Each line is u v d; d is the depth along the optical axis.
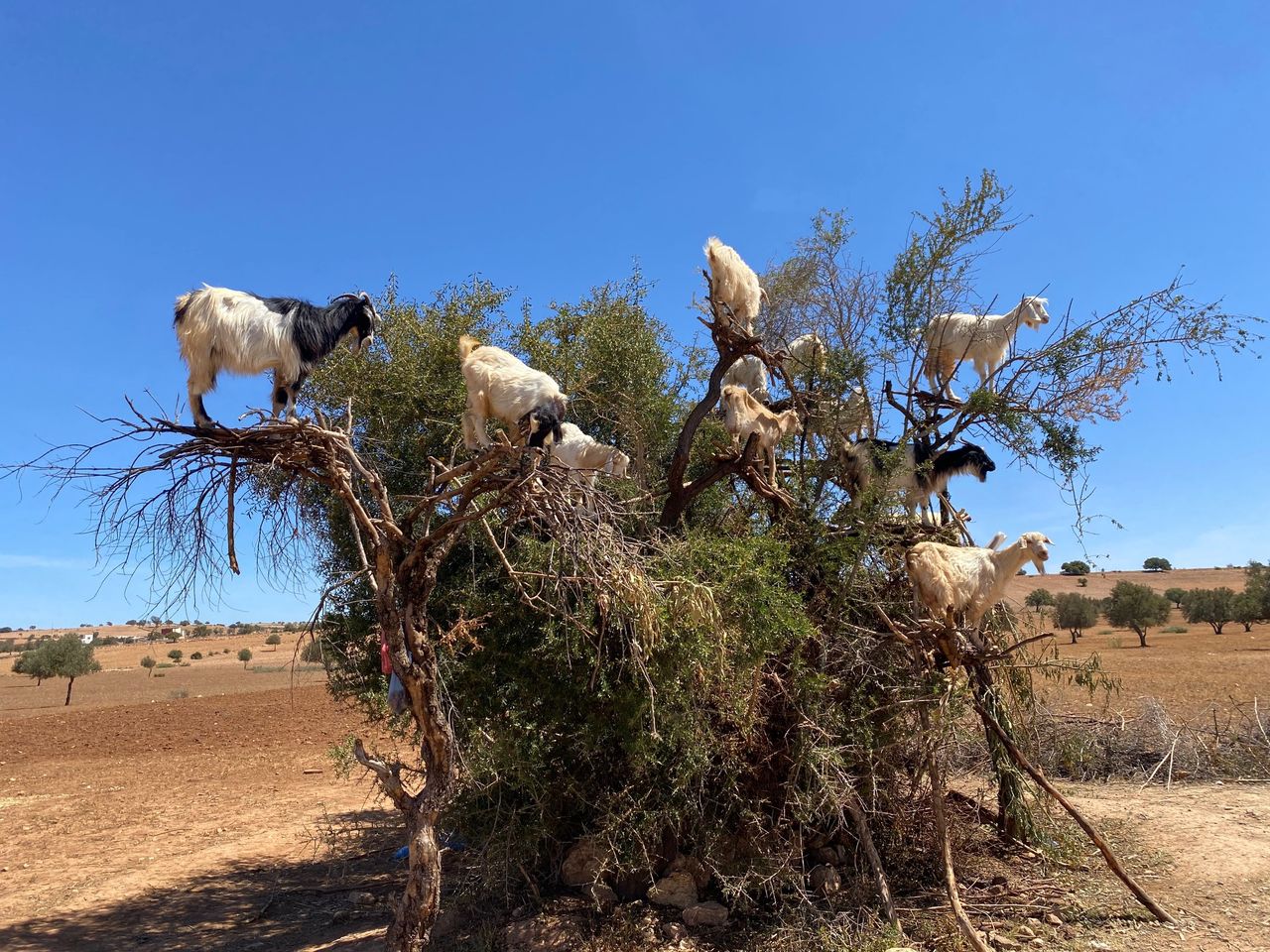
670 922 7.72
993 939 7.20
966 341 10.06
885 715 8.45
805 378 9.95
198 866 11.88
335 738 22.70
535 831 8.00
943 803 8.27
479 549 8.28
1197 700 18.53
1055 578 67.50
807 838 8.60
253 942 8.80
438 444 9.34
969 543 9.62
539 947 7.48
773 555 7.88
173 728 25.59
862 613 8.98
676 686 7.12
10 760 21.59
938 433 9.75
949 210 8.95
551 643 7.10
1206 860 8.94
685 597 6.72
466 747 7.79
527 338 10.23
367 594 8.90
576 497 6.59
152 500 5.43
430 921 5.89
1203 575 72.19
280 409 6.55
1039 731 12.27
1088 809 10.98
